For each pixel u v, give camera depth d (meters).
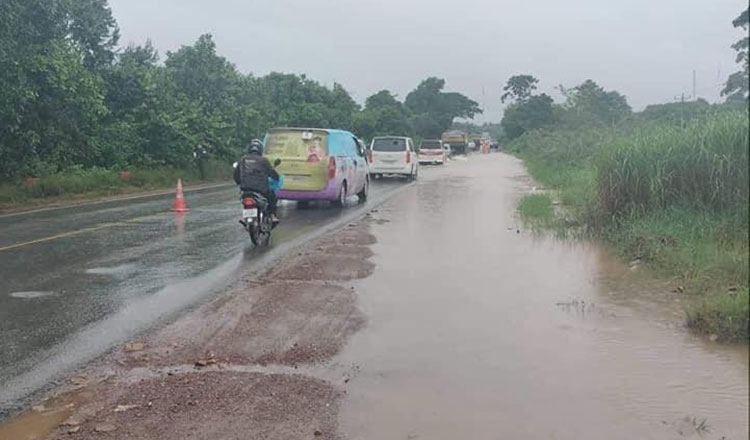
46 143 22.69
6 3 18.00
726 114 8.39
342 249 10.53
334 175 16.77
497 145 92.19
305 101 49.25
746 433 4.13
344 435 4.24
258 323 6.59
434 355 5.60
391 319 6.63
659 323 6.29
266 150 16.81
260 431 4.31
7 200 19.50
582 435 4.17
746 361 5.28
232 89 35.53
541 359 5.45
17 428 4.46
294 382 5.10
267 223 11.90
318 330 6.34
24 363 5.68
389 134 61.72
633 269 8.58
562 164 27.44
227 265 9.68
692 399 4.62
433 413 4.52
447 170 36.53
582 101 42.56
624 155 11.08
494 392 4.83
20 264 9.80
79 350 6.00
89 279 8.79
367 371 5.29
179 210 16.83
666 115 12.60
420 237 11.62
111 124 27.28
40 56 20.48
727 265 7.50
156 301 7.65
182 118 29.97
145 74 28.80
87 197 21.91
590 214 11.88
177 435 4.27
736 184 8.14
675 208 9.62
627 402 4.60
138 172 26.62
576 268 8.83
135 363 5.62
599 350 5.61
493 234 11.83
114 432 4.33
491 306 7.04
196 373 5.33
